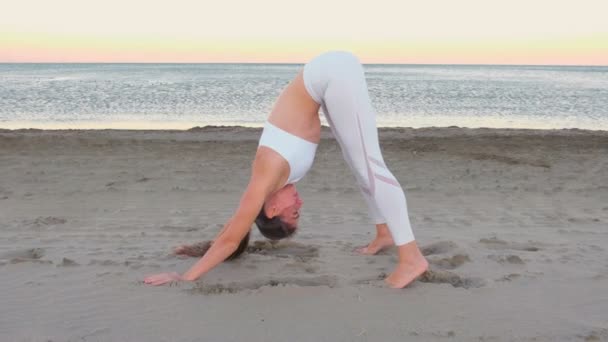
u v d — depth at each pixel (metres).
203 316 3.51
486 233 5.71
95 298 3.77
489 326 3.41
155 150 11.41
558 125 19.67
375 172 3.97
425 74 94.56
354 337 3.26
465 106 26.91
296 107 4.00
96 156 10.65
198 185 8.20
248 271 4.33
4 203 7.07
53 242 5.29
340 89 3.88
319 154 10.95
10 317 3.49
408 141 12.73
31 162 9.91
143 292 3.86
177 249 4.76
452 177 8.90
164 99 29.70
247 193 3.87
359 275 4.28
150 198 7.41
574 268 4.48
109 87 39.88
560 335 3.30
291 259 4.64
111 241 5.32
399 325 3.41
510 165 9.95
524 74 95.69
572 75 87.69
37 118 20.48
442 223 6.16
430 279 4.18
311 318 3.49
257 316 3.52
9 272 4.27
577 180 8.72
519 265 4.54
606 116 22.73
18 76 62.19
